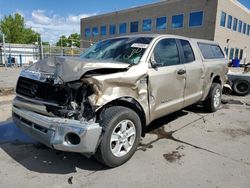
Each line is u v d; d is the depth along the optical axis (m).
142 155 3.60
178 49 4.52
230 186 2.86
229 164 3.38
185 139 4.27
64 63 3.02
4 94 7.61
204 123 5.22
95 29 40.84
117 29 36.31
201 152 3.75
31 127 3.10
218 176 3.06
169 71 4.02
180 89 4.40
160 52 4.02
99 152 3.04
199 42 5.46
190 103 4.92
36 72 3.23
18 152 3.62
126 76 3.19
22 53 24.30
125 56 3.83
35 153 3.60
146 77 3.54
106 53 4.16
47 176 3.00
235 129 4.88
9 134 4.30
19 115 3.29
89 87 2.91
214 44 6.22
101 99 2.90
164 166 3.29
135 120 3.37
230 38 28.12
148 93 3.61
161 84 3.84
